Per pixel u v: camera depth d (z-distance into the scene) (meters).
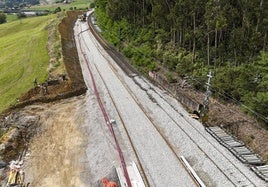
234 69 35.81
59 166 25.80
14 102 38.31
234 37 40.81
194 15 44.12
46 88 38.50
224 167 23.58
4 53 66.50
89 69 46.62
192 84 37.94
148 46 50.09
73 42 63.03
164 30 51.31
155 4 51.31
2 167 25.89
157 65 45.28
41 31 75.44
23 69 50.94
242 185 21.70
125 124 30.22
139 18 60.34
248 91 32.03
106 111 32.94
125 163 24.69
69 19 87.44
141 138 27.80
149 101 34.88
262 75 32.66
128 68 46.44
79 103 36.22
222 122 30.09
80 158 26.62
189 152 25.55
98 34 69.06
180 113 32.03
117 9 64.62
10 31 99.19
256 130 27.81
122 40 58.59
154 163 24.48
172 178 22.78
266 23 38.91
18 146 28.50
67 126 31.55
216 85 34.47
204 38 44.34
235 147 25.95
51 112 34.38
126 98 35.81
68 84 39.34
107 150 26.47
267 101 28.28
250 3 41.28
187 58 42.97
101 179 23.50
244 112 30.80
